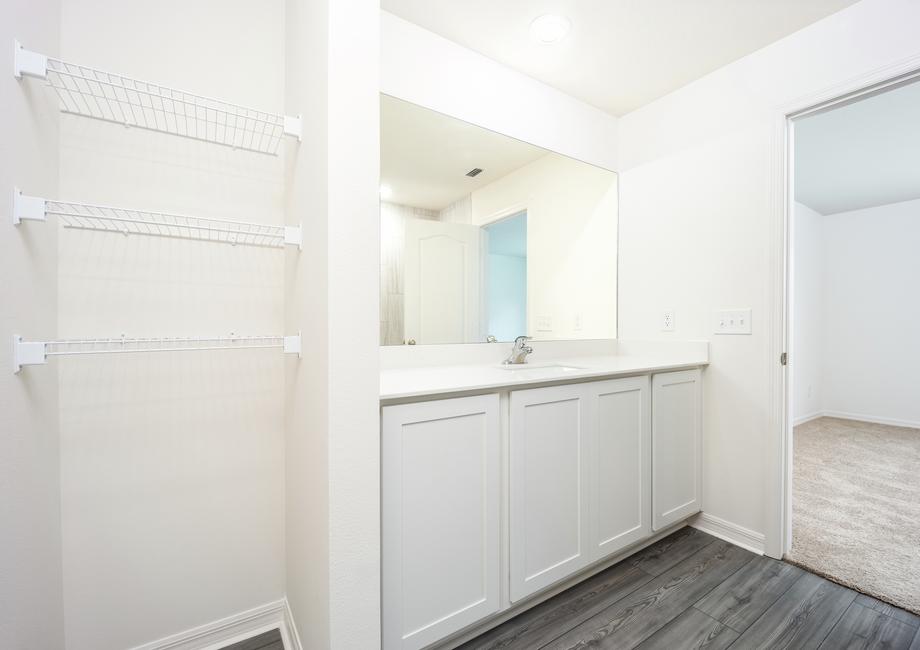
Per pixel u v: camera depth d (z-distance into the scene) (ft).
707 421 6.55
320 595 3.19
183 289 4.09
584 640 4.20
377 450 3.19
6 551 2.61
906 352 13.52
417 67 5.46
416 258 5.59
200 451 4.20
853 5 5.08
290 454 4.29
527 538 4.47
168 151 4.00
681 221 6.89
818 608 4.66
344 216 3.02
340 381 3.01
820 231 15.12
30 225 2.99
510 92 6.35
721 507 6.35
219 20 4.27
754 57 6.01
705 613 4.59
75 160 3.58
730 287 6.27
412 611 3.65
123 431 3.84
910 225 13.50
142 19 3.87
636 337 7.56
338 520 3.00
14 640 2.71
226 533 4.32
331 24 2.97
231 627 4.33
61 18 3.48
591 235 7.44
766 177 5.89
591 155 7.41
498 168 6.27
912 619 4.46
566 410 4.83
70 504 3.60
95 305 3.68
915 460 10.10
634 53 6.03
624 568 5.48
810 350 14.69
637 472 5.61
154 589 3.98
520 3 5.05
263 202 4.50
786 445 5.82
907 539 6.16
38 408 3.10
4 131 2.60
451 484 3.89
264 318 4.51
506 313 6.42
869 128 8.67
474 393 4.06
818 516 6.97
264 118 4.48
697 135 6.69
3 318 2.60
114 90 3.71
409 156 5.49
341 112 3.01
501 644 4.15
